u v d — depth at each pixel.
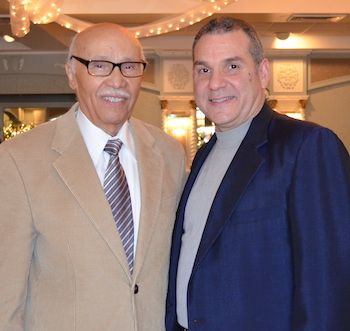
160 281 2.05
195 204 2.05
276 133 1.88
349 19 7.44
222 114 1.99
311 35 9.12
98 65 2.03
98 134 2.09
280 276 1.75
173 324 2.05
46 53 9.80
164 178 2.19
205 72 2.02
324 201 1.70
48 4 5.12
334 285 1.65
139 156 2.16
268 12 6.78
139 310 1.96
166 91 10.00
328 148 1.75
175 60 10.00
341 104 10.12
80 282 1.91
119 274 1.93
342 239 1.67
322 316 1.63
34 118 10.25
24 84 9.89
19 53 9.79
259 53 2.01
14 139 2.03
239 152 1.91
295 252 1.71
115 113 2.05
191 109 10.04
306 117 10.15
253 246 1.78
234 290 1.79
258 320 1.75
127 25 7.04
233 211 1.82
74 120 2.11
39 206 1.93
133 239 2.00
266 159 1.83
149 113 10.09
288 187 1.77
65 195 1.95
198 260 1.85
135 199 2.08
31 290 1.98
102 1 6.43
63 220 1.92
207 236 1.85
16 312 1.91
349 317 1.65
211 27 1.99
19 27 5.48
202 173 2.11
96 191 1.97
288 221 1.76
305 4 6.80
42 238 1.94
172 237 2.13
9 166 1.94
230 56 1.96
